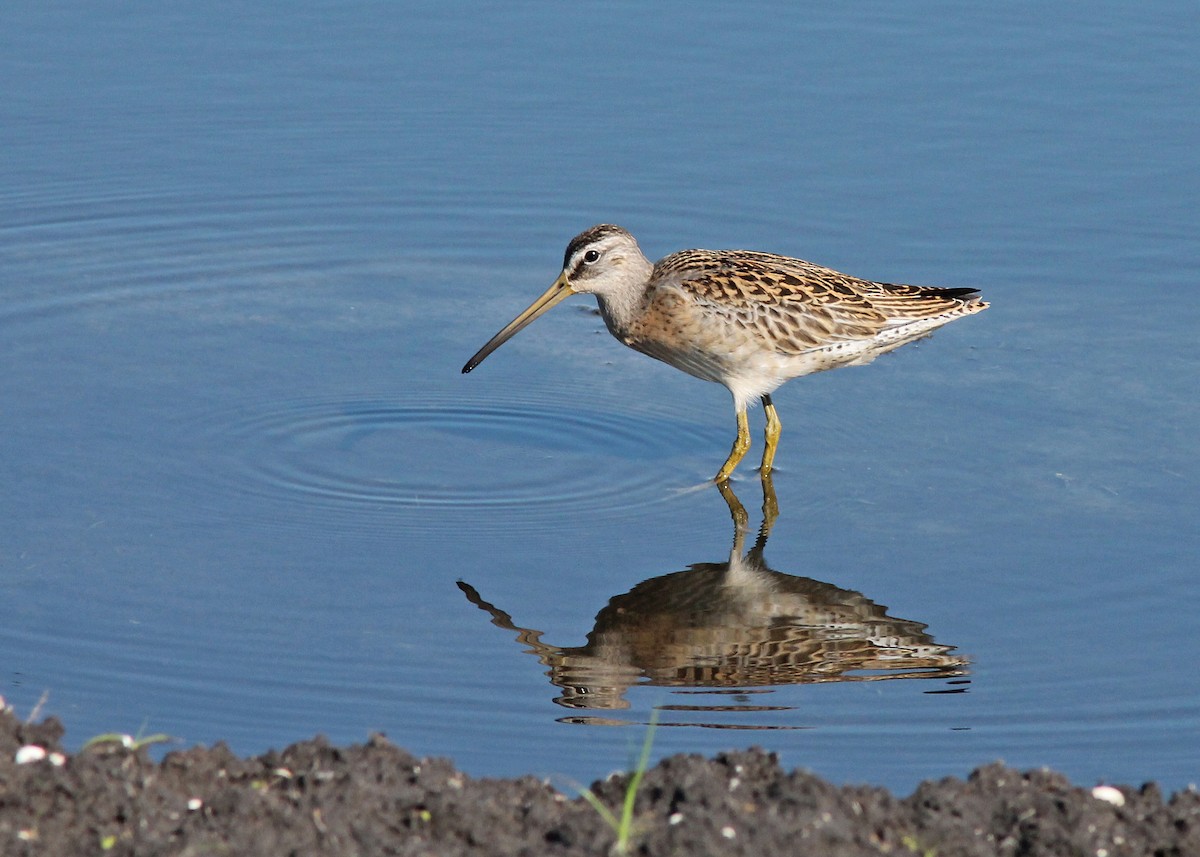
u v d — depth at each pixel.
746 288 14.73
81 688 10.80
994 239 18.47
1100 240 18.45
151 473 14.09
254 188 20.03
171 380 15.92
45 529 13.05
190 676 11.02
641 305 15.14
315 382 16.08
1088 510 13.62
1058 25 23.00
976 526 13.45
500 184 20.05
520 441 15.17
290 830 8.19
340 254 19.00
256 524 13.31
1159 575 12.56
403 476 14.31
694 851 7.98
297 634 11.67
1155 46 22.34
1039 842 8.33
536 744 10.30
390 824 8.38
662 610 12.23
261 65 22.28
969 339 16.98
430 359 16.73
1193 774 10.02
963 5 23.58
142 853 7.88
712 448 15.23
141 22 23.09
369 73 22.14
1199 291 17.59
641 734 10.45
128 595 12.10
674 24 23.22
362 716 10.62
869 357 15.25
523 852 8.12
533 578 12.66
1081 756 10.23
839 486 14.28
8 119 20.86
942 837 8.27
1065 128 20.52
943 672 11.30
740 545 13.27
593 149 20.55
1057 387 15.90
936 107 21.06
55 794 8.41
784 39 22.83
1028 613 12.10
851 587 12.58
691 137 20.69
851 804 8.54
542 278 18.70
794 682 11.18
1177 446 14.67
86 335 16.83
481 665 11.36
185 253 18.83
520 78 22.02
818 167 19.94
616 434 15.41
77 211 19.44
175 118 21.12
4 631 11.52
